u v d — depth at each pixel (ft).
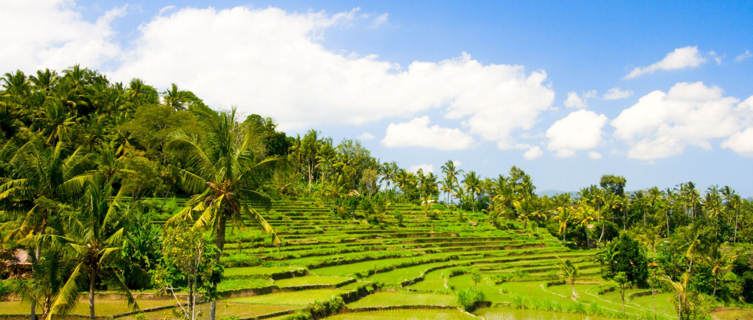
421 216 333.21
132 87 260.01
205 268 70.38
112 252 77.46
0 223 101.30
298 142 352.49
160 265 70.23
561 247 304.91
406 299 127.95
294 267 146.20
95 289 101.65
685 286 139.44
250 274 128.98
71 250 75.05
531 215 367.04
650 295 195.11
